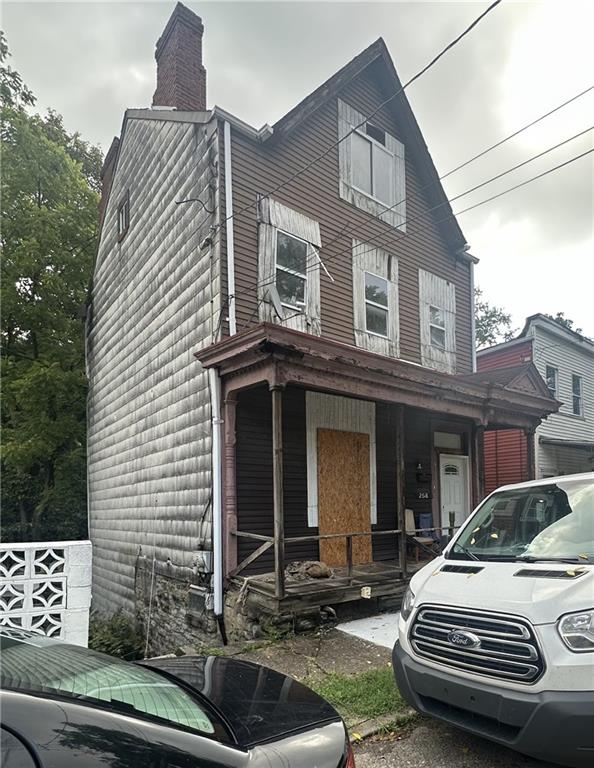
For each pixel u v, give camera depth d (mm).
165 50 11023
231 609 7262
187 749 1543
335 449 9383
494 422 10438
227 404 7699
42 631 4703
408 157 12344
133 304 11969
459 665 3148
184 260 9359
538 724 2725
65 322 17469
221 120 8664
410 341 11648
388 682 4508
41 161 17453
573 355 18188
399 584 7652
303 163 9828
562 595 2961
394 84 11570
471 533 4332
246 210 8719
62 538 16984
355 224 10703
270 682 2406
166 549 9305
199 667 2551
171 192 10117
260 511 8164
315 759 1802
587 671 2689
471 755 3408
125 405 12180
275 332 6441
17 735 1293
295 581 7117
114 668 2074
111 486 12906
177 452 9117
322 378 7137
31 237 16531
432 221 12789
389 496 10352
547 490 4266
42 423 15898
